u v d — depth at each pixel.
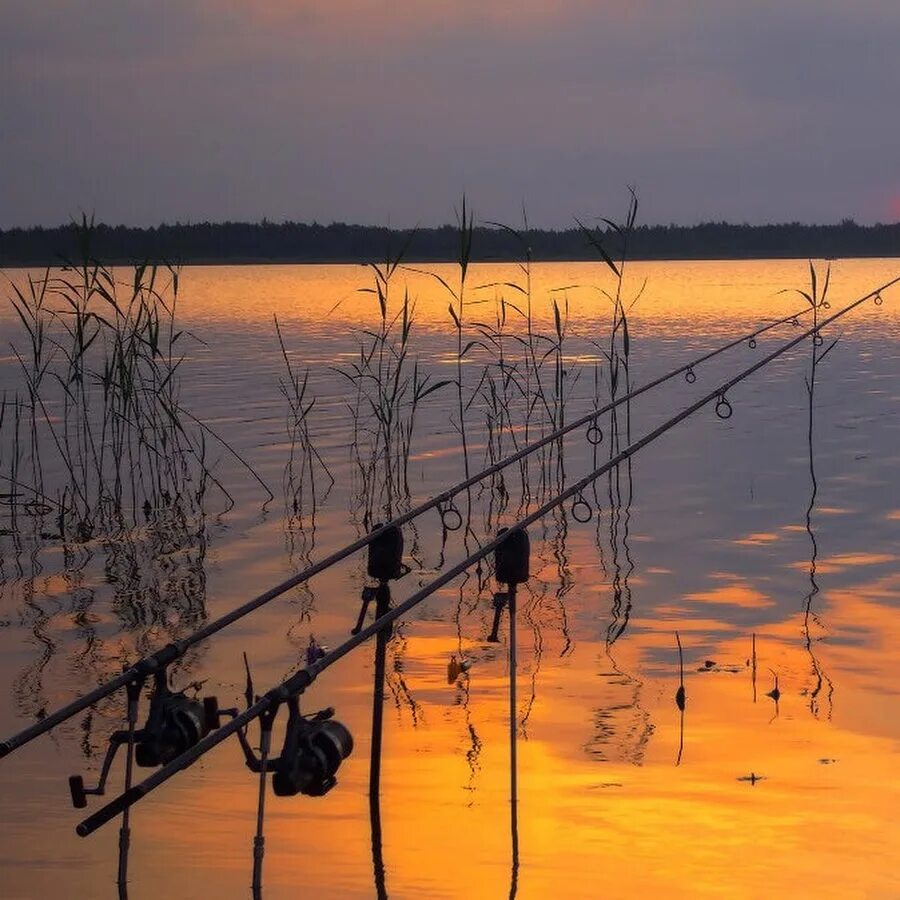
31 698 7.16
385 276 13.86
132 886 4.98
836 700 6.98
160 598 9.41
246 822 5.57
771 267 94.56
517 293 51.75
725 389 10.10
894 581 9.55
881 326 32.84
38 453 15.47
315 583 9.87
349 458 15.12
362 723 6.76
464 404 19.30
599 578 9.89
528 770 6.07
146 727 4.55
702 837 5.34
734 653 7.88
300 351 26.42
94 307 41.50
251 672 7.64
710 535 11.26
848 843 5.27
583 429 17.02
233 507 12.69
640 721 6.71
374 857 5.22
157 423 17.36
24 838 5.38
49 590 9.64
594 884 4.96
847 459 14.59
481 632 8.48
